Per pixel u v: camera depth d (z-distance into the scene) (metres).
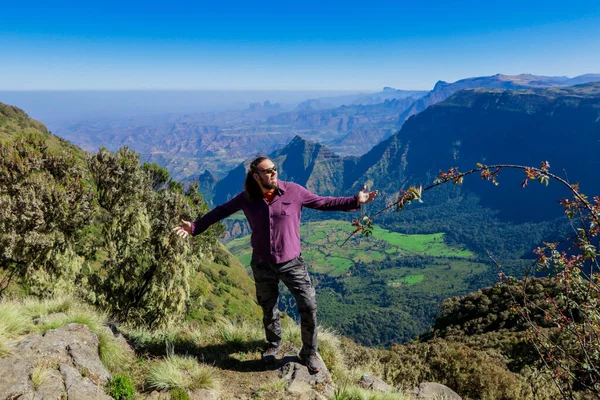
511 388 8.95
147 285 16.91
